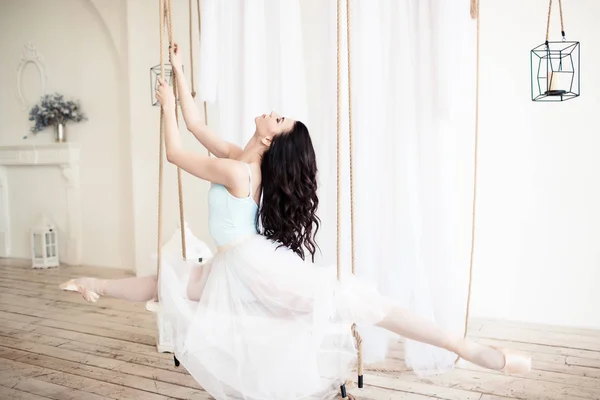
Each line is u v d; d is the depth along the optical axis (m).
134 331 3.59
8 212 6.18
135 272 5.25
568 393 2.53
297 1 2.82
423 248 2.79
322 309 1.96
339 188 2.07
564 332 3.45
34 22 5.84
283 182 2.13
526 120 3.59
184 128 4.69
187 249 3.20
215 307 2.04
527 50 3.56
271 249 2.12
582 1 3.41
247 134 2.78
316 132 2.90
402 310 2.06
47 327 3.67
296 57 2.83
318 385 2.02
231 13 2.80
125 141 5.38
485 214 3.73
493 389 2.60
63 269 5.56
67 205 5.77
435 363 2.78
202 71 2.85
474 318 3.78
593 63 3.41
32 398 2.56
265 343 1.98
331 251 2.81
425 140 2.75
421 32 2.71
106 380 2.78
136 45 4.93
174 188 4.87
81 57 5.57
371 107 2.72
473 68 2.86
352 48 2.70
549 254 3.60
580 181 3.49
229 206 2.09
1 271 5.48
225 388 2.06
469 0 2.72
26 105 5.98
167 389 2.67
